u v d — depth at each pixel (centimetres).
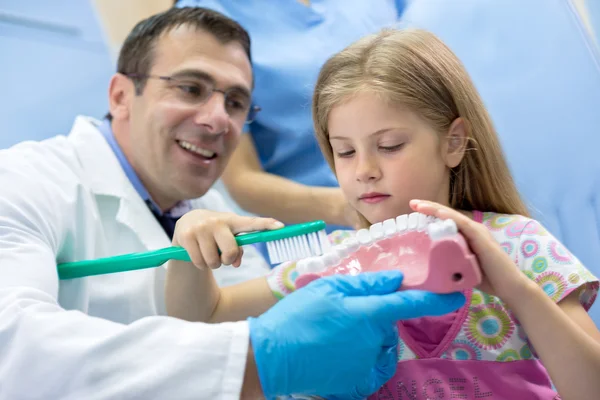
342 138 86
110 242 116
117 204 118
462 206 98
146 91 125
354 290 69
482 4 178
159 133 123
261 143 169
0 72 186
